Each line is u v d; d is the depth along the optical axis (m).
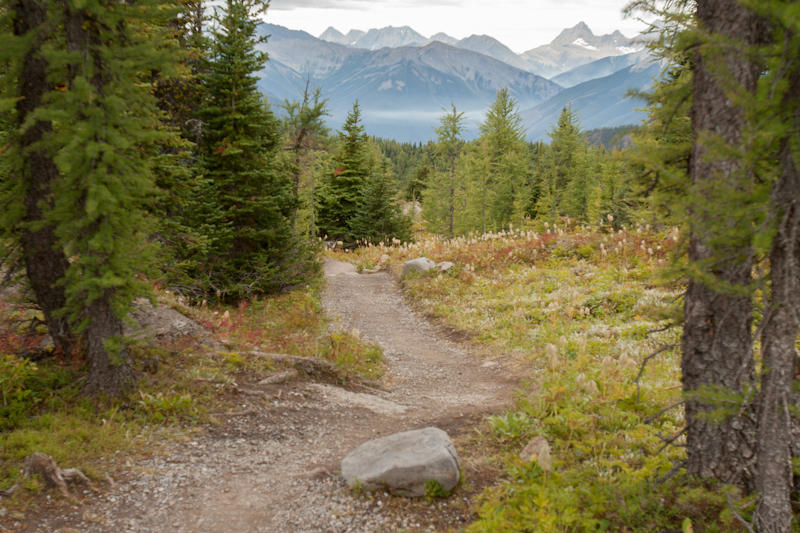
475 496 5.55
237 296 18.02
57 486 5.40
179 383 8.46
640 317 13.73
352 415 8.79
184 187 13.55
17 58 6.94
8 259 8.13
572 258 21.12
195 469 6.37
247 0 16.09
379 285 25.42
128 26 7.56
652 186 4.99
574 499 4.83
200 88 16.19
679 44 4.21
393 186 40.62
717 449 4.56
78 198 7.14
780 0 3.15
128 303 7.59
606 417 7.32
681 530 4.31
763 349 3.93
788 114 3.42
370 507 5.39
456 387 11.29
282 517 5.32
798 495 4.29
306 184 29.72
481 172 43.28
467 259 24.23
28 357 8.48
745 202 3.69
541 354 12.12
